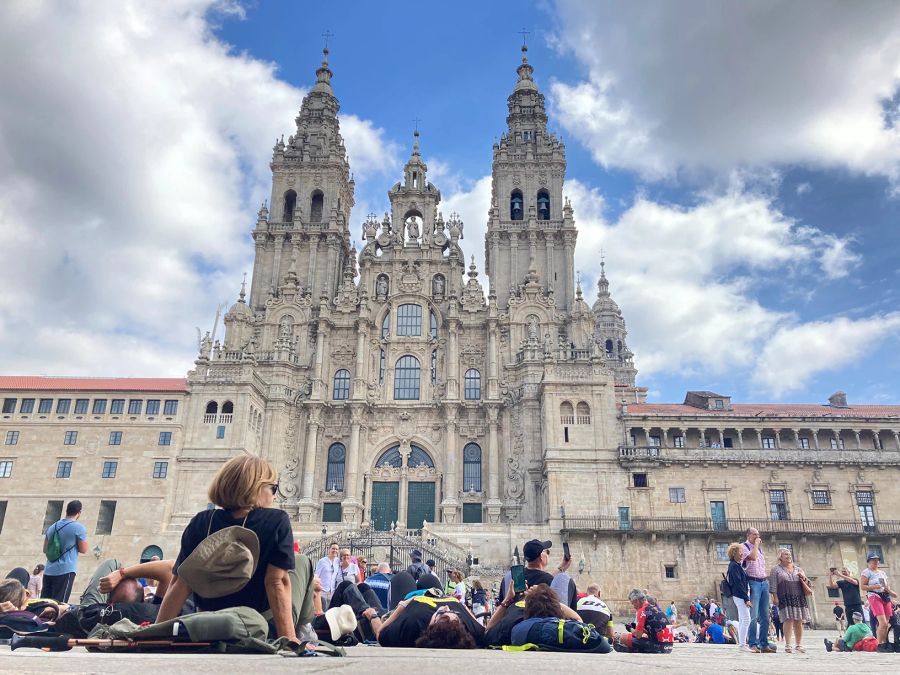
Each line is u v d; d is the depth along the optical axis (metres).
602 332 119.12
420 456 75.38
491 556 61.84
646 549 61.94
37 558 61.88
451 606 12.05
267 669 6.00
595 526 63.50
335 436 74.81
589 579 61.00
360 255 82.50
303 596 9.56
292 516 70.88
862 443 67.44
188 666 5.90
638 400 92.25
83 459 65.00
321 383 75.56
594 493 65.12
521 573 13.46
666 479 65.44
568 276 79.88
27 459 64.88
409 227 84.06
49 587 17.20
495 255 81.44
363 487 73.12
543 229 82.00
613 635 16.39
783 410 70.50
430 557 57.69
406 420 75.62
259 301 81.00
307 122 90.94
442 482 72.81
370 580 19.44
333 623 11.28
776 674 7.18
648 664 7.74
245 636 7.52
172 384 69.31
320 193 87.56
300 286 81.56
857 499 64.44
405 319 80.38
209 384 68.12
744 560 18.61
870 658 12.06
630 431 68.25
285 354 75.56
